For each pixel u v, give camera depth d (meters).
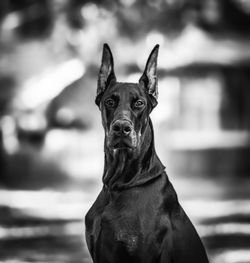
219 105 36.69
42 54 35.88
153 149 6.39
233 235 15.83
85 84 35.06
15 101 35.44
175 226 6.26
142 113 6.29
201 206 22.72
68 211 21.11
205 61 36.19
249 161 35.72
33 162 34.00
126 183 6.22
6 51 36.00
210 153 35.53
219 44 36.34
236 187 30.66
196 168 35.41
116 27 34.00
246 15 37.53
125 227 6.15
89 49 34.44
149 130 6.37
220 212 20.86
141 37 33.91
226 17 37.03
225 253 13.27
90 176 33.62
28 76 36.00
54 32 34.88
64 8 34.59
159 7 33.72
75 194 27.23
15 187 30.98
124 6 33.72
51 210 21.44
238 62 36.53
